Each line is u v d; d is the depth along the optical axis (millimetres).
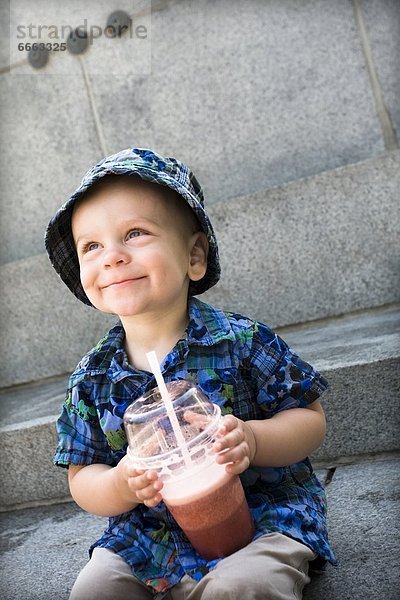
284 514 1337
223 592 1145
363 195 2844
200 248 1542
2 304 3287
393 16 3121
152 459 1207
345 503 1710
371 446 1981
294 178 3264
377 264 2848
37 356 3262
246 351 1453
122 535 1380
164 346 1478
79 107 3543
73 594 1278
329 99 3207
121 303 1389
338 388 1993
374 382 1965
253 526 1307
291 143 3262
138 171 1412
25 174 3615
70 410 1497
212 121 3357
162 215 1444
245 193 3330
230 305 3004
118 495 1330
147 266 1391
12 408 2746
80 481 1433
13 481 2291
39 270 3215
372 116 3162
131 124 3477
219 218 2998
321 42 3203
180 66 3385
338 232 2879
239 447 1211
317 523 1372
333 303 2900
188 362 1437
